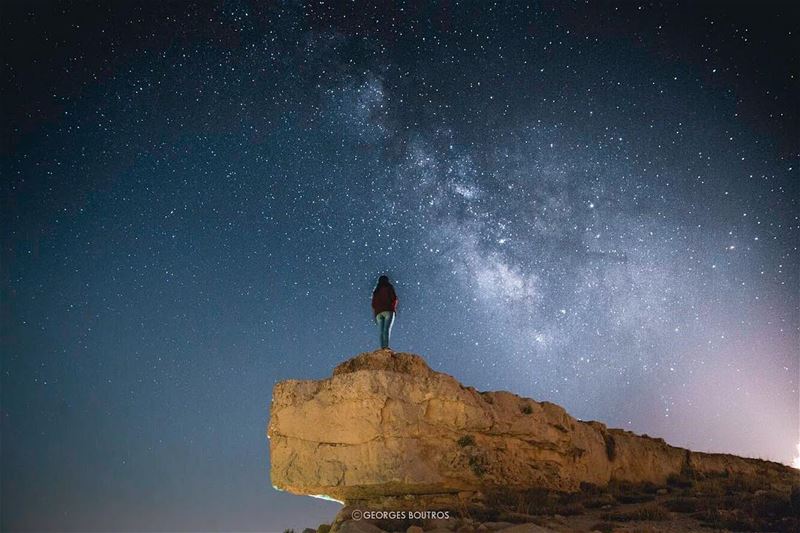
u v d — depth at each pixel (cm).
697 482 2314
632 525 1686
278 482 1858
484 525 1579
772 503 1858
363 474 1761
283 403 1889
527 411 2014
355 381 1812
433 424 1836
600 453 2191
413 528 1552
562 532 1580
